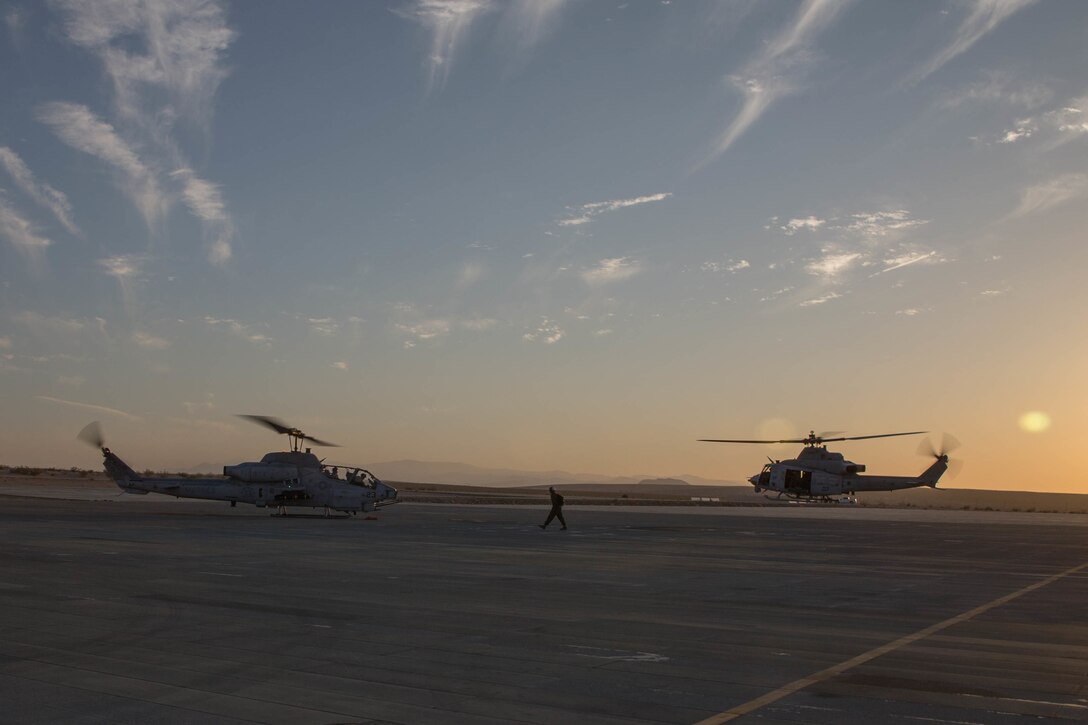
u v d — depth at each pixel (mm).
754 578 21203
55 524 36500
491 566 23062
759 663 11391
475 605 16156
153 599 16438
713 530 42156
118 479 48531
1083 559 28453
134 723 8508
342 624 14039
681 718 8805
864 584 20312
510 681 10320
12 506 50938
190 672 10664
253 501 46781
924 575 22594
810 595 18188
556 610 15664
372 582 19328
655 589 18828
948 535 41469
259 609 15453
